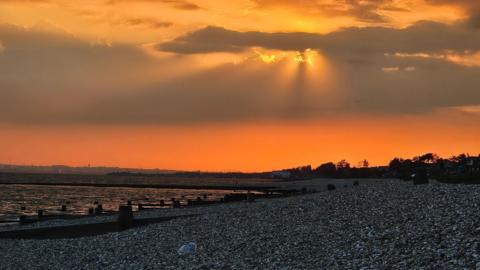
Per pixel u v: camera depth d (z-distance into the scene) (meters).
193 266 25.56
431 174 79.06
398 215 29.20
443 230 23.89
